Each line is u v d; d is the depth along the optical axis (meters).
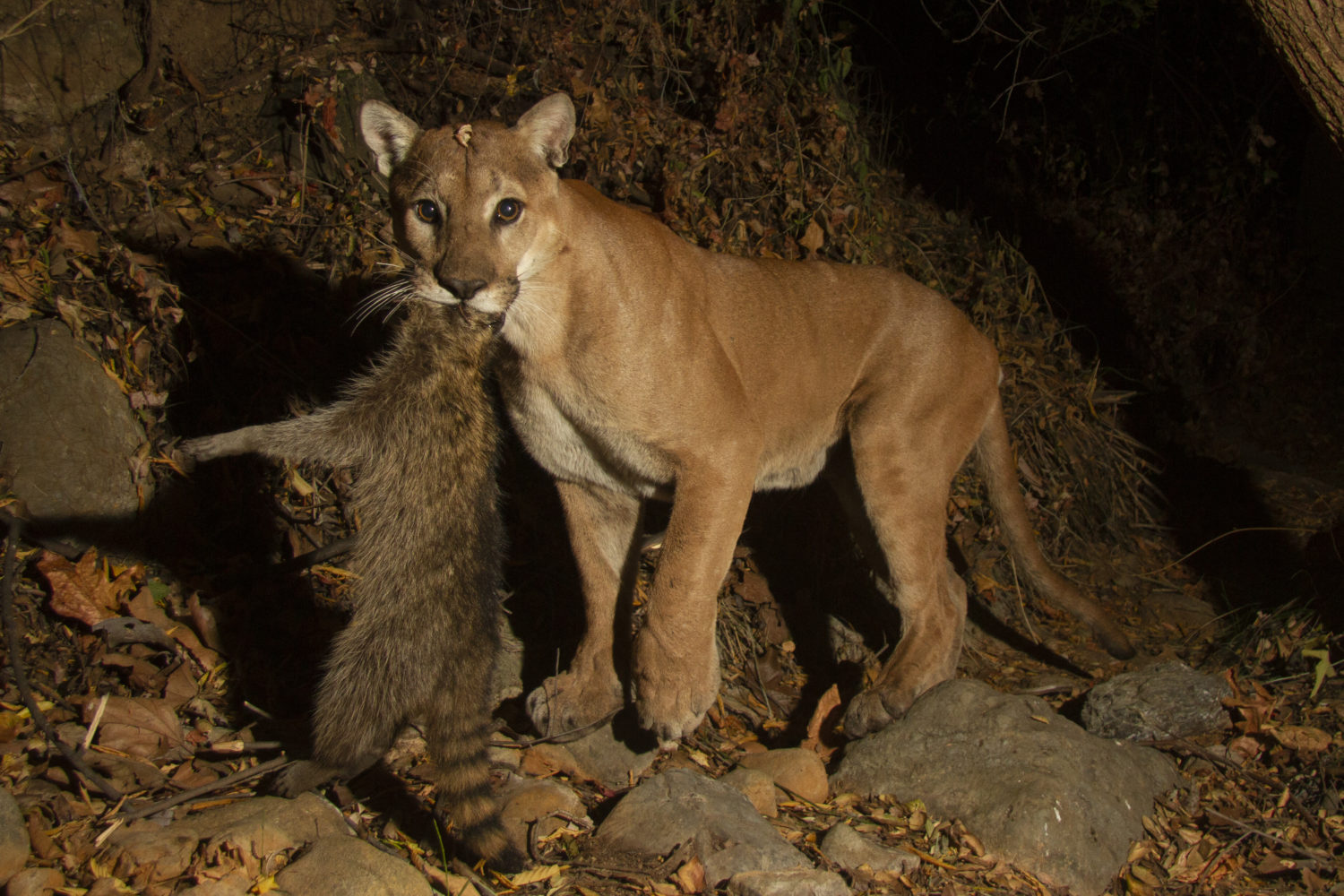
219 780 1.76
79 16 2.30
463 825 1.67
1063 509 2.73
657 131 2.69
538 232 1.83
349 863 1.63
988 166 3.50
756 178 2.72
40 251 2.10
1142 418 3.17
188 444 1.76
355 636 1.75
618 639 2.02
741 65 2.79
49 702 1.83
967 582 2.53
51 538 1.96
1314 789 2.03
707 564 1.91
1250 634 2.44
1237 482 3.02
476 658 1.73
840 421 2.17
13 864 1.61
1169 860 1.90
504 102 2.60
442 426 1.77
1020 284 3.22
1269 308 3.52
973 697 1.99
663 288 1.91
